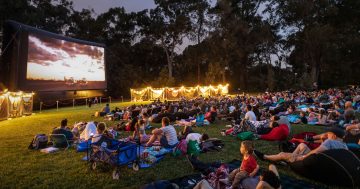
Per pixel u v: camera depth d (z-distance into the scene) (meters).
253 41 56.56
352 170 5.99
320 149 6.51
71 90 34.50
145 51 63.31
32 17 41.00
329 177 6.22
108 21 62.25
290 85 54.84
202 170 7.28
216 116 16.52
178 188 5.50
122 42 63.88
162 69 58.88
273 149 9.56
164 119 9.48
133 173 7.23
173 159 8.46
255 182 5.60
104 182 6.66
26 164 8.07
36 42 29.33
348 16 58.31
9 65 27.73
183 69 63.59
